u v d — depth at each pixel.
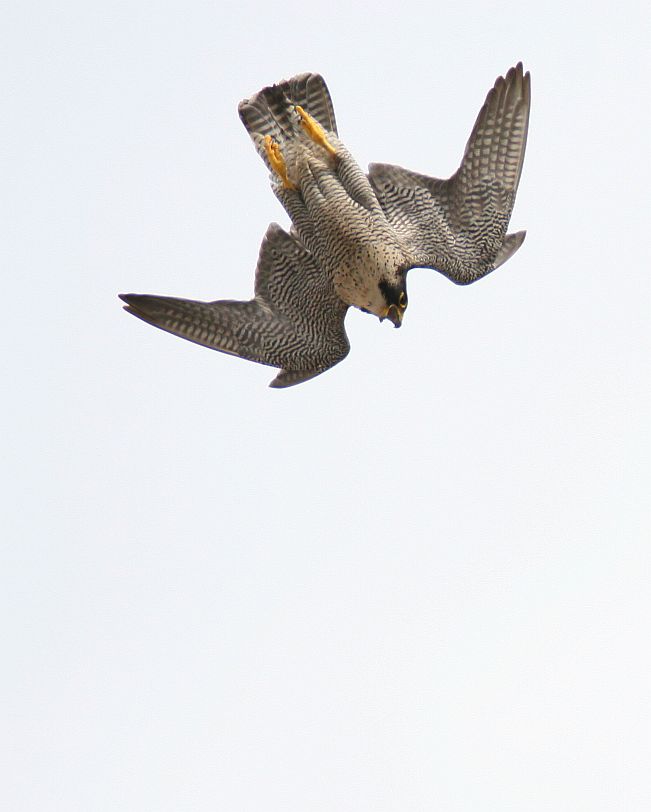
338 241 18.41
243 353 18.22
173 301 17.94
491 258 18.92
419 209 19.00
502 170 19.02
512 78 18.88
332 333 18.64
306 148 18.62
